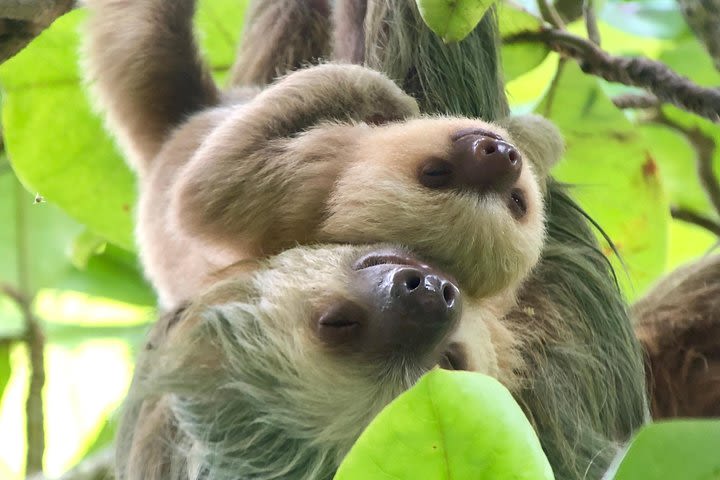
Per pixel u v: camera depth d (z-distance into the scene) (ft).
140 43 32.99
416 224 25.18
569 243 34.60
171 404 26.37
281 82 28.78
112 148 37.47
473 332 25.23
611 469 17.06
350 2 35.37
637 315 40.09
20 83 36.35
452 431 15.99
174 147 31.50
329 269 24.61
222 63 39.55
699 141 38.47
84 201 38.09
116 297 43.32
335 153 27.14
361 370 23.53
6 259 39.22
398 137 26.78
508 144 26.03
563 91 36.24
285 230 26.84
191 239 27.53
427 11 23.44
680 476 16.29
